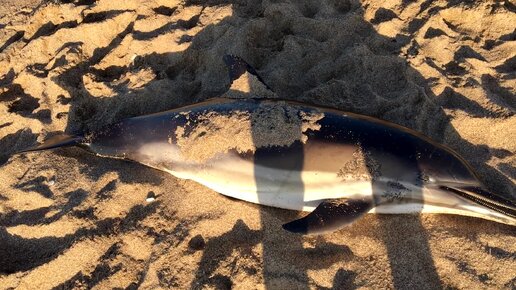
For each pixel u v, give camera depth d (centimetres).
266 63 164
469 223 125
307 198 129
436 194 124
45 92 161
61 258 125
